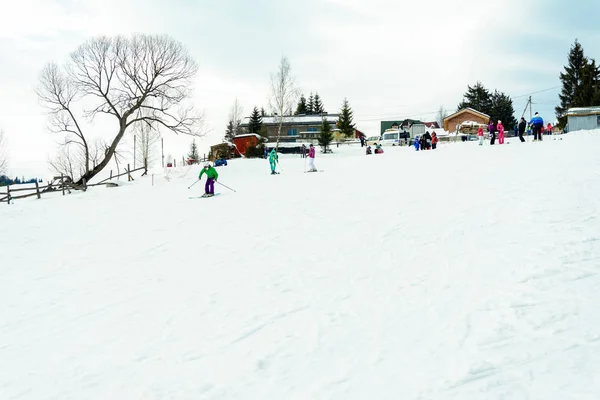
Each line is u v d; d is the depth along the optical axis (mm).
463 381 3822
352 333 5082
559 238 7055
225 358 4820
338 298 6184
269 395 4035
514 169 14992
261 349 4941
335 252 8383
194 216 13633
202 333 5504
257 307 6168
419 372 4090
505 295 5414
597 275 5461
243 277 7512
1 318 6609
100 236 12039
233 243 9914
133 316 6258
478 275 6223
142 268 8656
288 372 4402
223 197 17234
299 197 15469
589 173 11922
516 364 3934
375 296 6082
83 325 6102
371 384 4008
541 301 5066
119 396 4273
